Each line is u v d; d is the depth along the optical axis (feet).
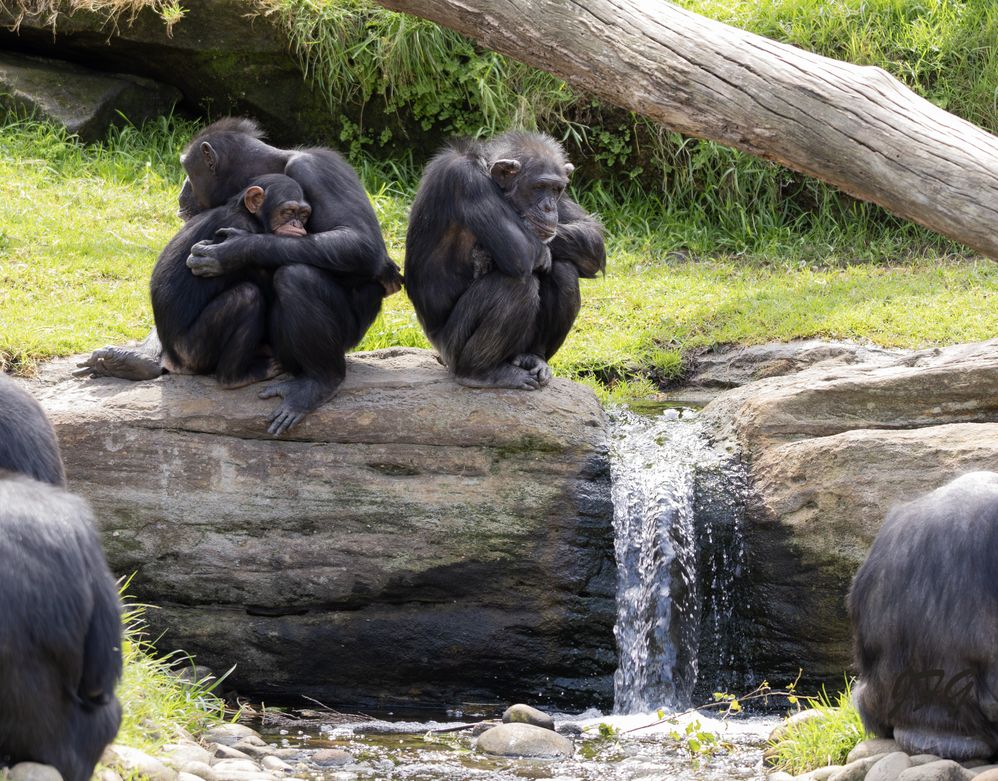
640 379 76.59
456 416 56.65
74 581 31.17
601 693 57.47
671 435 63.21
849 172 62.80
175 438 55.77
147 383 58.29
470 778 44.50
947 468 54.44
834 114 61.93
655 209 110.22
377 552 55.83
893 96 62.44
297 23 104.27
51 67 107.86
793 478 57.47
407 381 58.08
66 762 31.58
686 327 81.00
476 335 57.41
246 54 106.42
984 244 61.57
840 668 56.80
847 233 104.88
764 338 77.77
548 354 62.08
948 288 86.58
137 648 49.52
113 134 106.22
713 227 107.65
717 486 59.36
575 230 60.49
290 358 56.39
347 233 56.29
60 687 31.04
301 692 57.36
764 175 106.63
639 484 58.34
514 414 56.95
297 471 55.83
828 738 44.57
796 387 61.05
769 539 57.72
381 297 60.13
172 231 91.61
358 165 109.50
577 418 58.13
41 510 31.55
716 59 62.90
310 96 109.19
